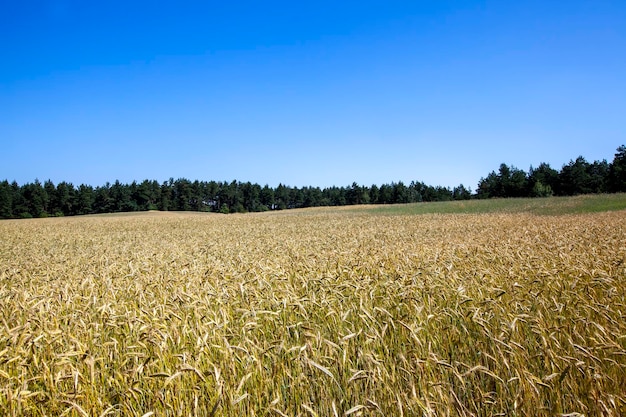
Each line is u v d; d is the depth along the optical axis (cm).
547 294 569
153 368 364
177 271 910
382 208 6994
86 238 2712
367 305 511
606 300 527
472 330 455
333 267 802
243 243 1797
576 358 373
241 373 361
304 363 358
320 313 502
